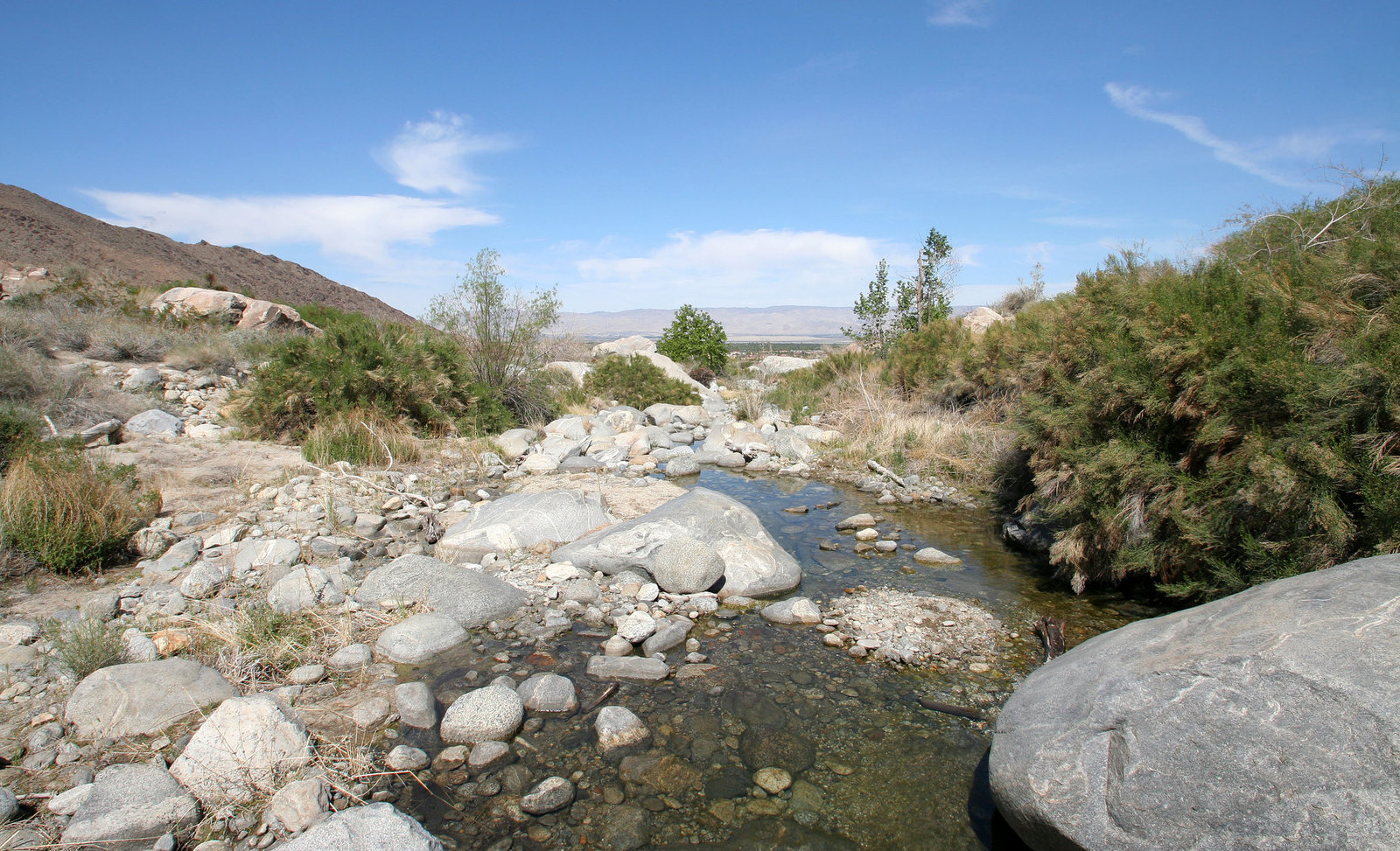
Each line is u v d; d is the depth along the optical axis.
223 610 4.89
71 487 5.70
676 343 26.77
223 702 3.43
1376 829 2.11
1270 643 2.68
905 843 3.10
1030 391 8.05
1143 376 5.57
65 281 17.19
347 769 3.41
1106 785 2.61
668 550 6.07
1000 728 3.11
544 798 3.31
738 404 17.94
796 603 5.52
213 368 12.93
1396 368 4.11
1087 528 5.90
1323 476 4.33
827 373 19.11
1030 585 6.23
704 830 3.18
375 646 4.77
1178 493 5.11
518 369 14.44
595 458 11.40
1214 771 2.43
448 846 3.03
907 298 22.72
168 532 6.16
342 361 10.73
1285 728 2.40
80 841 2.80
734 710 4.18
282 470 8.48
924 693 4.40
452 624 5.02
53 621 4.28
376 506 7.75
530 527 6.94
